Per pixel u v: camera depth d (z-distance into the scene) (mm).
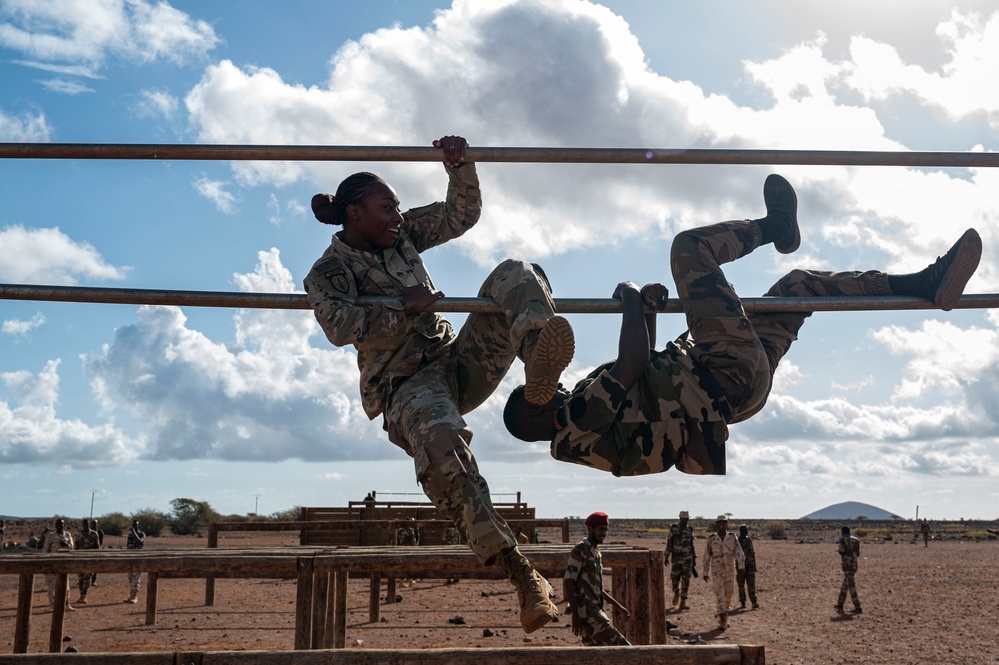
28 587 8133
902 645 12898
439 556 6352
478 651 3256
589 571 7820
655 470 4156
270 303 4141
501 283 3854
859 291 4543
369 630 13477
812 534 83375
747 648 3191
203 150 4164
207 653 3254
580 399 4043
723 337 4152
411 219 4312
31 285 4227
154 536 62438
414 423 3604
